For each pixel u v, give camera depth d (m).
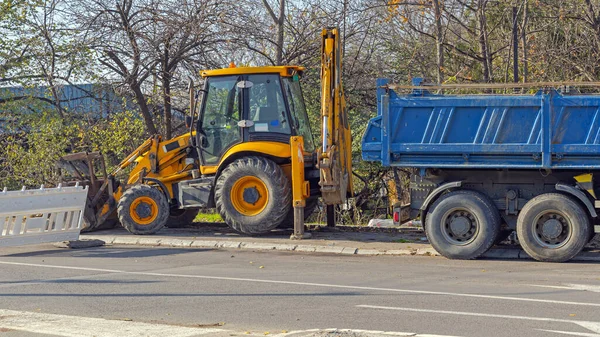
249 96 14.57
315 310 7.68
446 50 23.77
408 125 11.94
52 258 12.09
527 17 22.52
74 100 25.09
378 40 24.25
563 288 8.95
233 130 14.65
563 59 22.56
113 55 23.77
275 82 14.55
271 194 14.01
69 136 23.61
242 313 7.57
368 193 22.42
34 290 9.06
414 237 14.37
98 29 23.08
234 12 22.98
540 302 8.02
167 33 22.62
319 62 23.41
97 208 15.89
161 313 7.62
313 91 23.05
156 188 15.07
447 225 11.95
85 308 7.92
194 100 15.63
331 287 9.09
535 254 11.50
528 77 22.95
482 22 22.22
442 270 10.59
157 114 25.39
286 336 6.29
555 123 11.29
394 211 12.41
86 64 23.16
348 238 14.18
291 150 13.93
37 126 23.38
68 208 13.83
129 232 15.52
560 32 23.50
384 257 12.12
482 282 9.46
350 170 15.37
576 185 11.48
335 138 13.88
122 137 22.89
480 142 11.62
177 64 23.94
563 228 11.41
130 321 7.15
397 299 8.25
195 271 10.55
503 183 12.01
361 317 7.30
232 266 11.09
